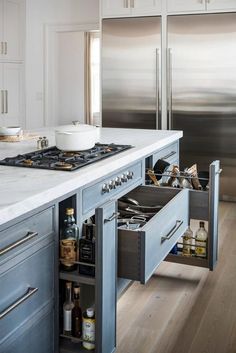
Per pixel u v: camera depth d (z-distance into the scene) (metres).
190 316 2.36
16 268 1.50
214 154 4.91
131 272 1.88
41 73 6.32
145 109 5.08
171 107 4.98
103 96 5.26
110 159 2.16
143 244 1.84
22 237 1.51
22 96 6.34
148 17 4.93
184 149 5.01
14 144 2.66
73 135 2.23
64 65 7.27
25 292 1.57
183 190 2.55
